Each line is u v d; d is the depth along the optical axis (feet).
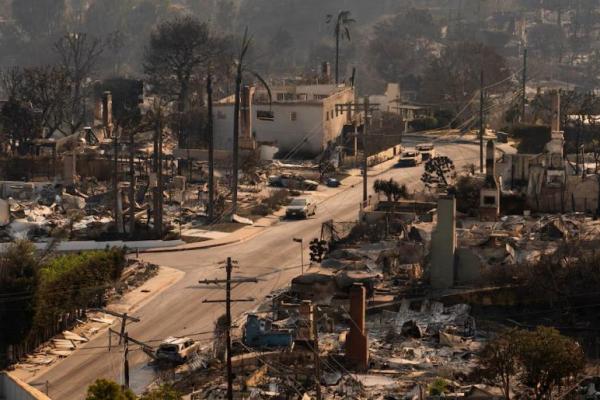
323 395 447.42
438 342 513.04
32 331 507.30
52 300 521.65
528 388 451.94
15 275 499.10
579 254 570.87
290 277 626.23
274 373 470.80
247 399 441.68
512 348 440.45
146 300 587.27
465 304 558.97
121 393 386.93
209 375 475.72
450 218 575.79
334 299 563.89
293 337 506.89
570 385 447.01
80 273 546.67
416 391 448.24
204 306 574.97
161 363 495.00
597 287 551.18
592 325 537.24
